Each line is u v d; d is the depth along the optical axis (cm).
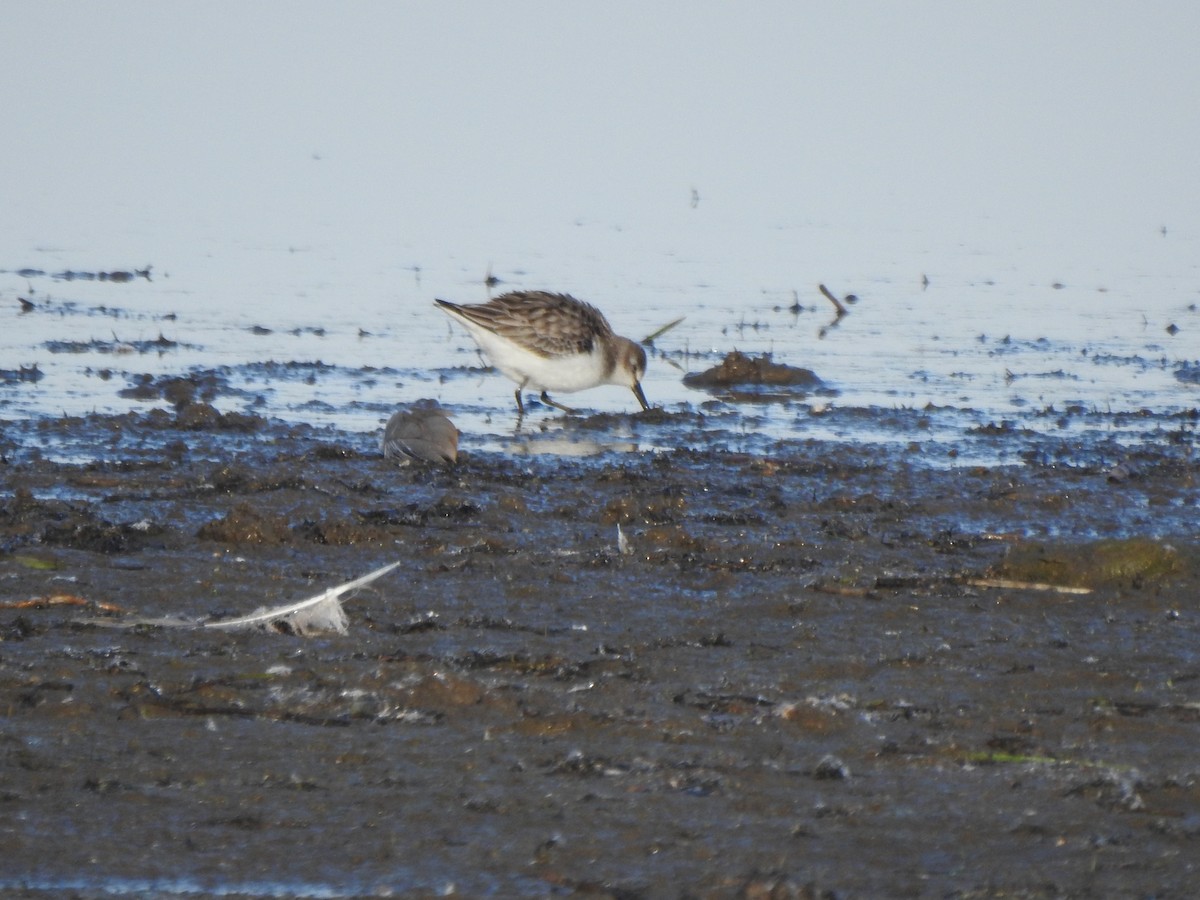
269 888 676
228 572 1182
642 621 1089
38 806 746
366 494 1502
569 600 1138
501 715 884
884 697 938
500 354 2081
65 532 1267
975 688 958
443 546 1289
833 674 978
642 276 3200
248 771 796
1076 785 802
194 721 862
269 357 2391
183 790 771
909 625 1091
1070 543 1251
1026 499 1538
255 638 1017
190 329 2595
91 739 830
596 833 733
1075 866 711
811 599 1141
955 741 863
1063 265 3378
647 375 2356
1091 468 1711
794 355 2489
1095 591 1183
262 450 1733
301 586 1152
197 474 1570
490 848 717
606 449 1816
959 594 1171
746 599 1145
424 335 2612
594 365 2112
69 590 1115
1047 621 1108
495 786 785
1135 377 2339
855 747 850
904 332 2700
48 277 3050
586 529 1381
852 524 1439
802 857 714
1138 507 1539
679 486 1573
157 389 2109
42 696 887
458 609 1107
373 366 2352
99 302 2817
